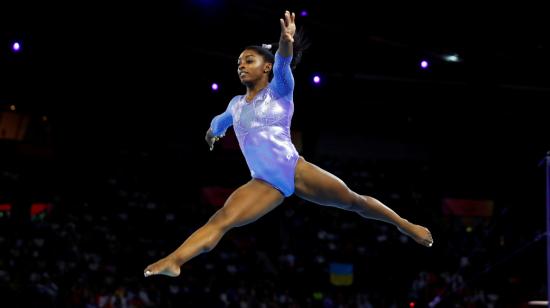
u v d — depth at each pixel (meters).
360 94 31.81
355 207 8.21
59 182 33.03
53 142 34.38
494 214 35.69
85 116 34.53
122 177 34.56
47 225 28.38
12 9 24.27
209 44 27.75
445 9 25.61
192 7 25.83
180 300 25.31
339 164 37.31
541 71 28.03
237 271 28.91
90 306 22.98
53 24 25.47
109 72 30.39
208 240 7.20
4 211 30.45
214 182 36.50
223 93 32.19
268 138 7.86
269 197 7.82
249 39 27.00
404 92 32.19
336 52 27.61
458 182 37.28
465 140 37.47
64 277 24.41
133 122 35.38
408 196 35.84
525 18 25.62
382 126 37.41
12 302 22.48
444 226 34.53
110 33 26.69
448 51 26.73
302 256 31.31
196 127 36.25
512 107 32.03
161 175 35.50
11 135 33.62
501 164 36.72
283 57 7.67
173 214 32.38
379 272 30.67
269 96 7.96
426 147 38.69
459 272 29.88
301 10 24.88
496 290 29.52
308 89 30.50
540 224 33.41
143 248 29.03
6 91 31.78
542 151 35.22
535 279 30.03
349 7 25.27
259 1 25.02
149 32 27.03
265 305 26.08
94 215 31.06
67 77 31.14
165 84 31.89
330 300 27.39
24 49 26.55
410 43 26.48
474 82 29.23
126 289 24.86
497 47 26.66
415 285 28.67
